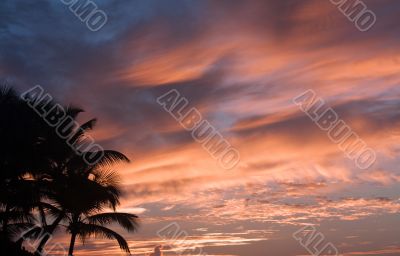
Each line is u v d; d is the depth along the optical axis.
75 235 20.48
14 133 14.48
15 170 14.77
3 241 16.69
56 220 19.53
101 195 19.45
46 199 18.69
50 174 18.27
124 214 21.67
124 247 21.48
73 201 19.09
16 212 16.38
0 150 14.40
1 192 14.93
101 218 21.25
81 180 19.25
